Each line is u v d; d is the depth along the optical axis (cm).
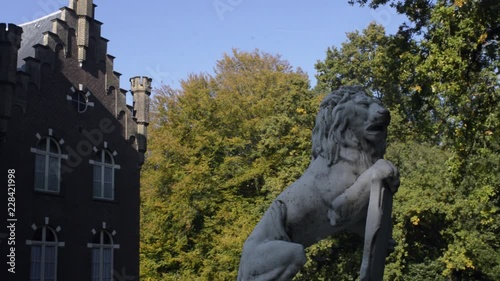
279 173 2741
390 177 427
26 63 2383
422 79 1255
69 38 2592
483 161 1375
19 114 2298
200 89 3575
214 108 3538
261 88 3694
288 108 2905
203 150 3481
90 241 2538
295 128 2816
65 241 2419
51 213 2375
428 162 2467
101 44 2739
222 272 2970
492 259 2416
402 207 2344
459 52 1185
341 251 2406
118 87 2808
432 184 2377
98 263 2572
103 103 2714
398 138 2686
